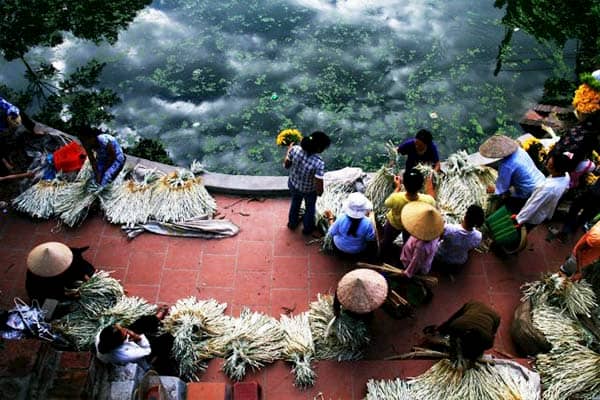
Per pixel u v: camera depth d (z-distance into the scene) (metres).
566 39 9.77
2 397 3.78
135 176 6.95
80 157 6.97
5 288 5.98
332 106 8.86
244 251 6.39
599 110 6.15
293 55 9.58
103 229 6.57
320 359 5.39
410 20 10.17
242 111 8.81
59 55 9.60
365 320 5.51
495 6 10.42
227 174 7.57
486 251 6.36
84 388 4.03
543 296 5.57
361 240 5.88
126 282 6.09
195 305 5.71
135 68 9.42
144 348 4.79
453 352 5.02
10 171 6.99
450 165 6.82
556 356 5.14
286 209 6.86
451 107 8.86
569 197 6.55
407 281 5.82
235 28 10.03
